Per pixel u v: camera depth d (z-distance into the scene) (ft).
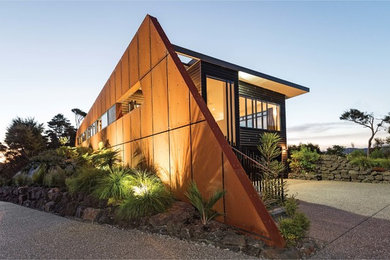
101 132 41.75
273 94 36.73
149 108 21.26
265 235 9.12
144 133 22.52
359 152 32.99
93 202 16.46
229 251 8.91
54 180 24.89
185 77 15.72
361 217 13.15
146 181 15.07
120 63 30.40
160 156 18.94
